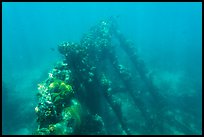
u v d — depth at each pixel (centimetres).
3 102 2655
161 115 2109
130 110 2161
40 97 1132
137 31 5284
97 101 1476
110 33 2422
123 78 2052
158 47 4062
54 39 5175
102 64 2100
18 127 2242
